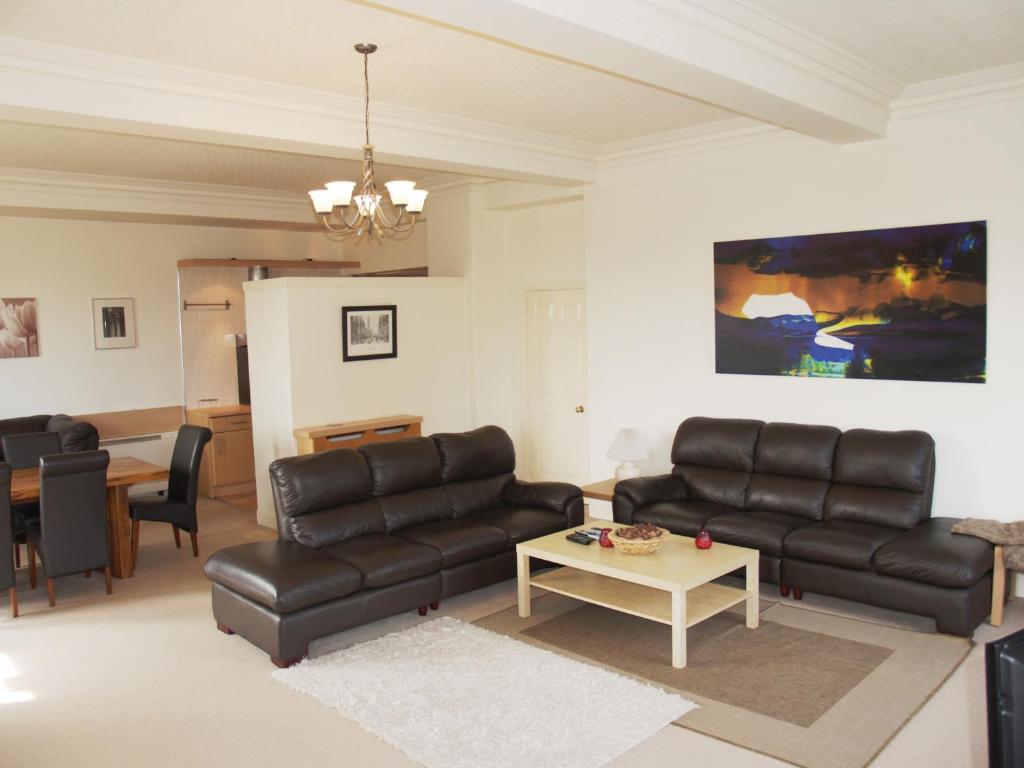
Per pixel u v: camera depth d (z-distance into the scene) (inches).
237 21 136.6
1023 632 61.2
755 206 224.2
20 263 290.4
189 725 138.6
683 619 154.2
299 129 181.9
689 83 147.1
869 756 123.1
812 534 181.8
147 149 228.7
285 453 261.1
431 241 312.0
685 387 244.5
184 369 327.6
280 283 254.8
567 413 294.2
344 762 126.0
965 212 188.9
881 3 137.4
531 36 121.9
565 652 163.6
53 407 299.4
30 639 178.2
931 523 184.7
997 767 59.7
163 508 231.3
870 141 201.6
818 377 215.3
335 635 175.0
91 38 142.9
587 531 190.4
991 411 188.1
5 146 221.3
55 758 129.5
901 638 165.8
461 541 188.2
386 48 152.2
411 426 276.2
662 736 130.5
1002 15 143.6
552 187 272.4
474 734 131.9
